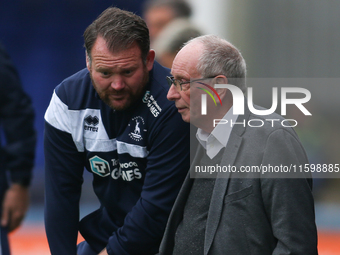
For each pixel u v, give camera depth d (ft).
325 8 59.98
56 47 79.61
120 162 28.04
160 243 27.78
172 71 23.66
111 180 28.76
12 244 51.75
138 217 26.84
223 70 22.81
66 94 28.30
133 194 28.86
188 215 24.06
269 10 58.85
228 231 21.42
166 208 26.81
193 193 24.07
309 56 60.23
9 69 26.35
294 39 59.82
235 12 56.95
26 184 26.73
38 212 60.23
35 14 78.69
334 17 59.98
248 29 58.03
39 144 66.18
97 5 79.61
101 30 24.48
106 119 27.66
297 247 20.10
